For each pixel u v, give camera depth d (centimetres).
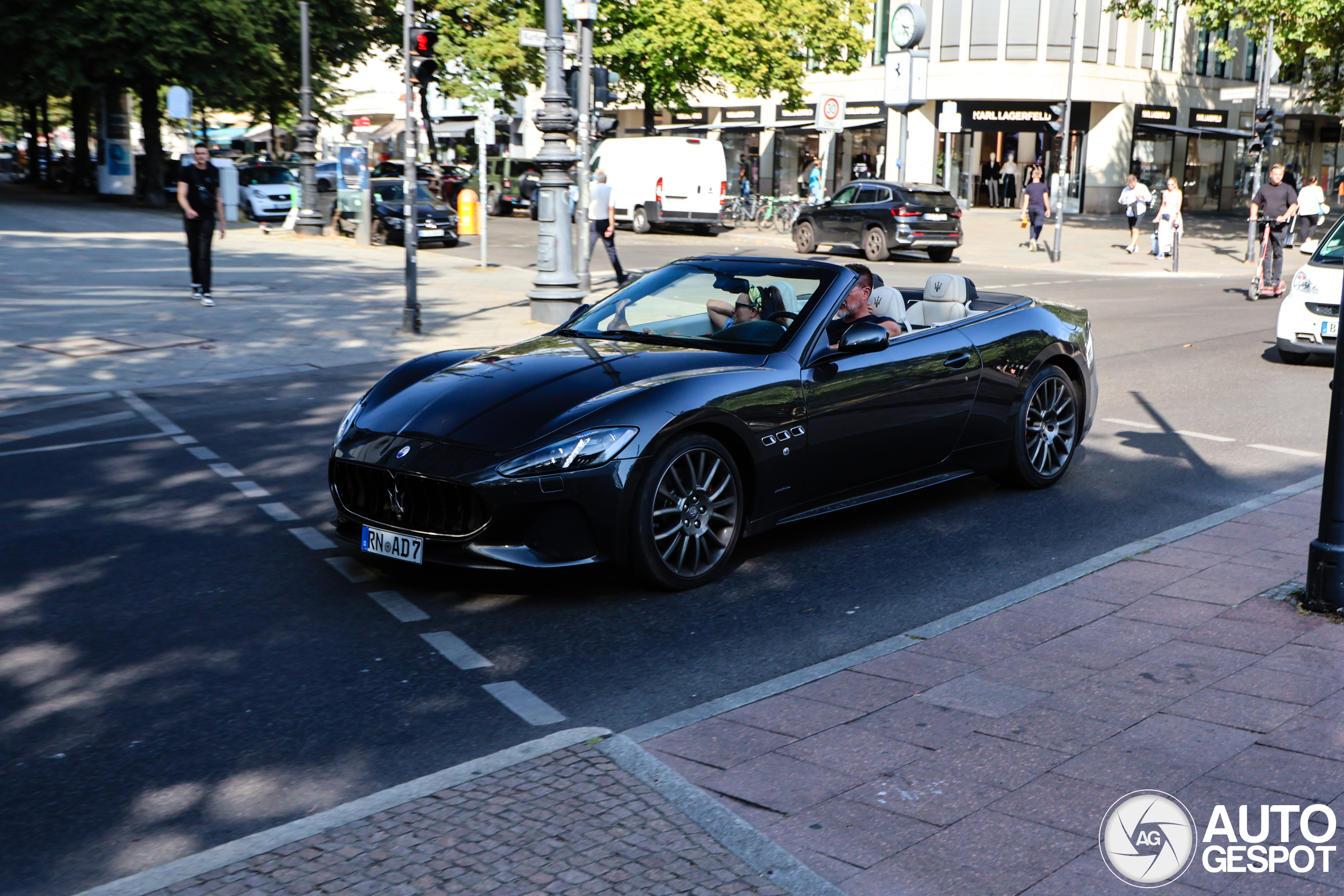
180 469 763
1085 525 655
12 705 415
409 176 1370
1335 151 5519
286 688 431
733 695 418
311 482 734
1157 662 442
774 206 3634
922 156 4588
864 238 2712
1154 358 1294
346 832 319
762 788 350
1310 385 1127
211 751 382
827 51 4034
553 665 454
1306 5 2577
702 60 3791
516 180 4062
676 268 663
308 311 1554
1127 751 371
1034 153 4516
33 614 505
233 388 1059
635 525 513
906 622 504
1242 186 5150
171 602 521
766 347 589
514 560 494
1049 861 310
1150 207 4578
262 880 296
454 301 1705
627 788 345
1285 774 355
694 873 301
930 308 717
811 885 296
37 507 673
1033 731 385
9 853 321
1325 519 489
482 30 4200
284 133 7125
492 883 295
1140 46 4519
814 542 621
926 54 4512
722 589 545
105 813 343
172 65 3594
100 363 1156
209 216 1561
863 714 400
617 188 3475
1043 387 723
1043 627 480
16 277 1838
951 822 329
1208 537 605
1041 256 2866
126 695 425
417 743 389
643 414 517
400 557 518
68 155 5244
